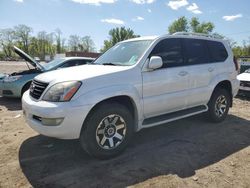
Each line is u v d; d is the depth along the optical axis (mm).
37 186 3182
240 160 3969
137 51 4500
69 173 3488
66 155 4023
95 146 3717
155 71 4367
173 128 5453
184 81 4824
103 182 3287
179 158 3982
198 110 5250
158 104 4422
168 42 4723
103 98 3674
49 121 3496
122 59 4543
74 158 3928
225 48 5926
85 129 3652
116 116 3887
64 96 3494
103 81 3754
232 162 3895
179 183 3285
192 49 5141
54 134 3510
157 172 3539
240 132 5285
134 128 4270
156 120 4488
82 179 3346
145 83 4211
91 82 3646
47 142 4523
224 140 4797
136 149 4301
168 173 3518
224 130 5383
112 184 3244
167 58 4633
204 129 5422
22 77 7961
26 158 3908
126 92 3934
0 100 8406
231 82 5914
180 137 4906
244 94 9352
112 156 3945
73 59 9188
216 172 3580
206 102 5473
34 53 90938
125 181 3312
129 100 4145
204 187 3217
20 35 88625
